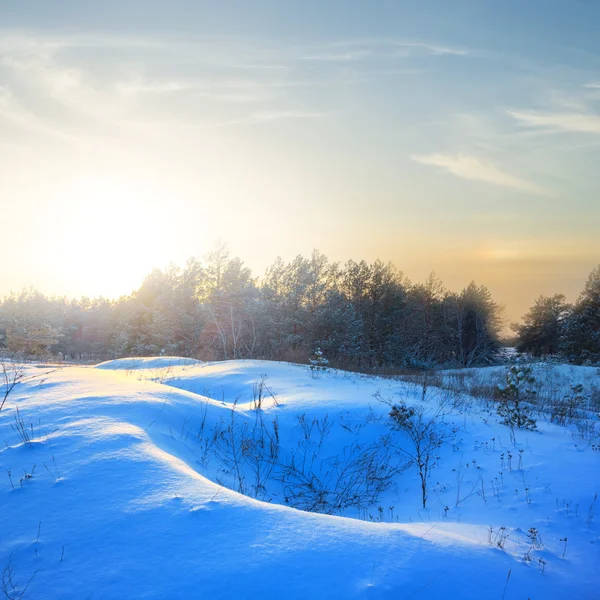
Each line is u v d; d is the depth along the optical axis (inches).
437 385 651.5
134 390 323.6
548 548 189.3
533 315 2005.4
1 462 199.5
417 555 147.9
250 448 306.5
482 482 281.0
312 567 135.6
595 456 307.6
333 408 384.5
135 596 124.0
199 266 1411.2
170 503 167.5
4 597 123.6
